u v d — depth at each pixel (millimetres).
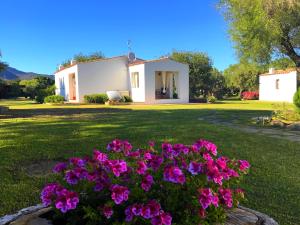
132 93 31688
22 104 28766
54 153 6859
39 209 3244
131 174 2865
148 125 11258
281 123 12742
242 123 13648
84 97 29328
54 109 20547
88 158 3158
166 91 33031
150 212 2545
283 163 6945
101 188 2762
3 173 5574
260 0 15227
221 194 2896
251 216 3250
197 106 24922
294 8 14680
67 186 2859
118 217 2705
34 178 5398
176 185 2748
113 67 31906
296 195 5215
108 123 11680
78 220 2803
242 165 3244
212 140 8883
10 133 9117
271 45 16328
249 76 46844
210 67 43469
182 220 2729
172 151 3150
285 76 37656
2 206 4359
